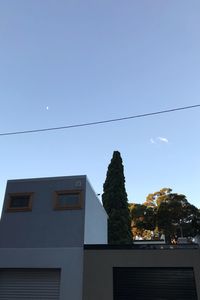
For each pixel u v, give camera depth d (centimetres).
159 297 1121
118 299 1142
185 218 3966
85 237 1294
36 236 1299
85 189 1368
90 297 1145
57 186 1399
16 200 1416
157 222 4028
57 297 1188
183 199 4106
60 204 1357
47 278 1235
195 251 1163
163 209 4009
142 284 1152
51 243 1273
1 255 1284
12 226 1343
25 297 1209
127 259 1187
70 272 1201
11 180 1463
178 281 1133
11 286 1243
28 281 1242
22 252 1274
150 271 1170
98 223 1689
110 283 1156
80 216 1308
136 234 4288
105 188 2755
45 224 1318
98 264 1197
